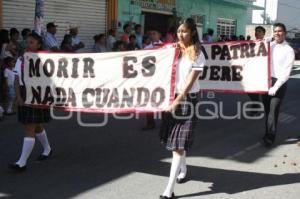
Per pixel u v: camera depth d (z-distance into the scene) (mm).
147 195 5258
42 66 6113
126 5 17938
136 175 5957
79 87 6031
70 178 5781
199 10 23734
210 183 5711
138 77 5637
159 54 5484
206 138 8133
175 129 5059
